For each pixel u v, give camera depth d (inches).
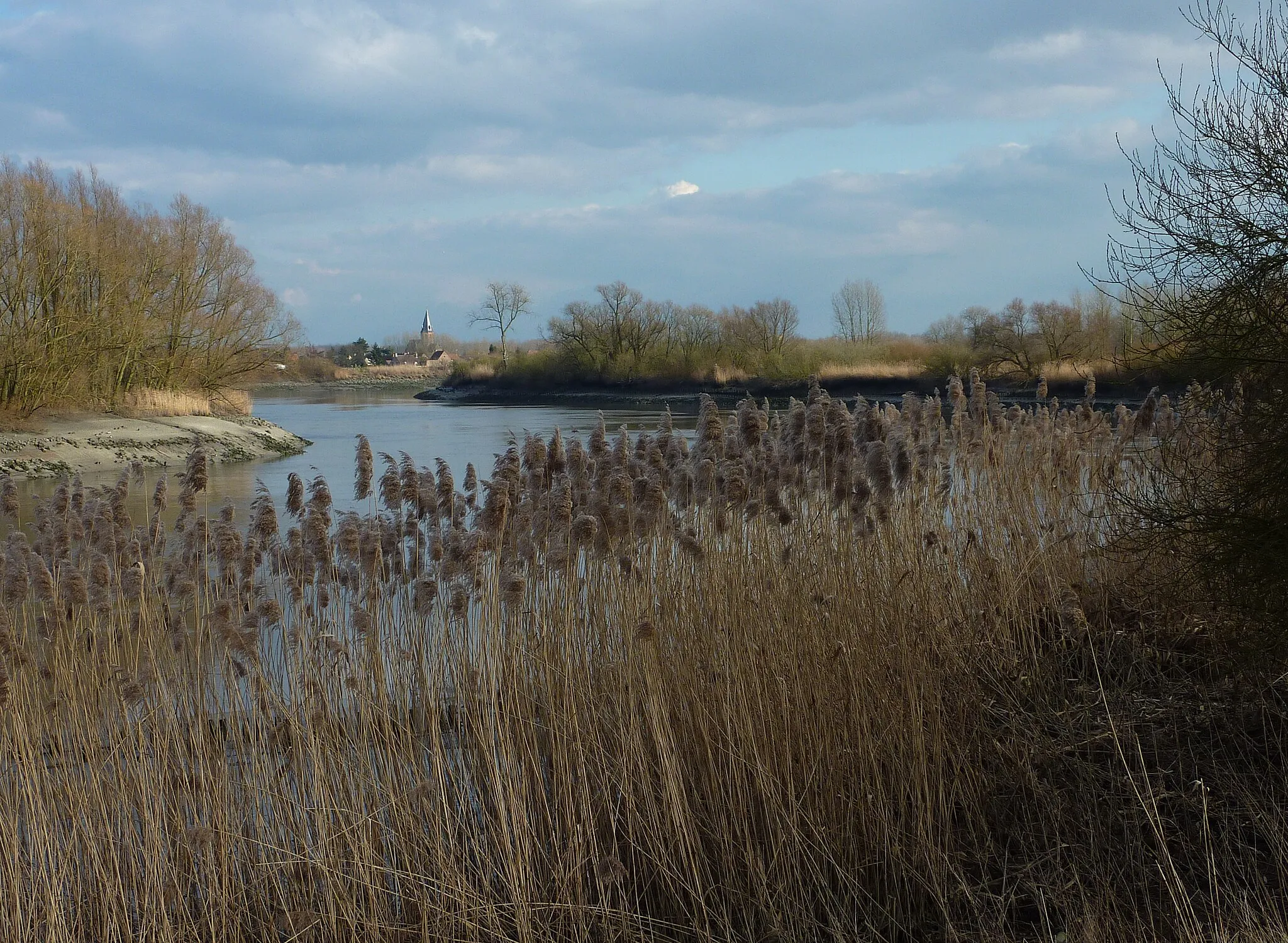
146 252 1995.6
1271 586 282.5
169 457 1515.7
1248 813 239.0
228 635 234.1
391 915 235.3
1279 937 200.1
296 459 1594.5
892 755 256.8
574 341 3750.0
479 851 236.8
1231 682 295.7
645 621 241.1
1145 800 246.5
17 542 249.8
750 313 3361.2
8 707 227.6
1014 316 1635.1
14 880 218.4
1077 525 382.0
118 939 223.6
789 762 249.4
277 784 239.8
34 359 1632.6
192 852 231.6
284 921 233.0
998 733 282.8
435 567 264.5
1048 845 242.4
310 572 252.8
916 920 235.9
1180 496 316.2
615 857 232.7
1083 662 307.9
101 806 229.1
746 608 266.4
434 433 2075.5
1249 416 298.7
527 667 261.6
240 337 2239.2
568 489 261.4
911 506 310.7
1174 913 216.7
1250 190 302.2
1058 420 426.6
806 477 284.4
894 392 2544.3
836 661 263.1
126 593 255.4
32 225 1657.2
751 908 237.1
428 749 255.3
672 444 304.2
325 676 246.1
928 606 291.6
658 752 260.1
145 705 237.0
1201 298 315.6
